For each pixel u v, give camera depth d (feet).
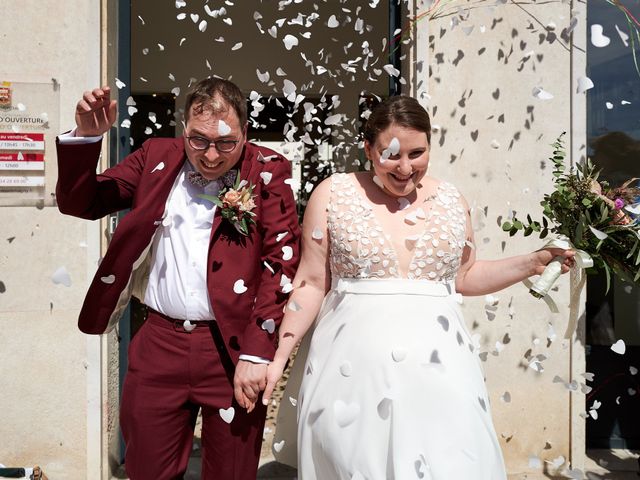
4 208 9.73
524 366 10.39
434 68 10.14
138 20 19.77
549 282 6.78
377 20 18.20
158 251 6.61
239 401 6.23
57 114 9.78
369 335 6.25
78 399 9.89
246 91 20.04
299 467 6.53
